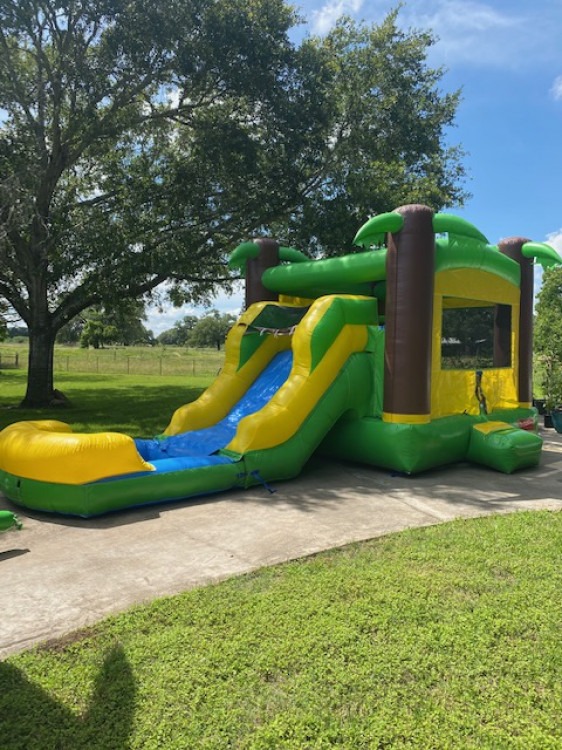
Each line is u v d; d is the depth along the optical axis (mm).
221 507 6016
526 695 2672
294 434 7156
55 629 3371
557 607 3518
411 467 7312
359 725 2479
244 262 10148
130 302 15523
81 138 13781
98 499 5535
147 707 2613
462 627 3277
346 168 14945
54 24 12273
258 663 2936
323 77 13766
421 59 15508
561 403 12609
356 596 3711
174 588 3945
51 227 13523
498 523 5301
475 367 8516
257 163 13844
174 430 8094
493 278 8688
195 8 12023
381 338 7711
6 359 50781
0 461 6012
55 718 2551
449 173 18094
